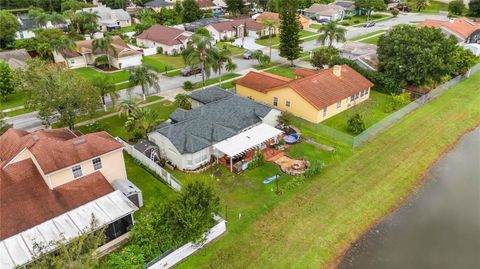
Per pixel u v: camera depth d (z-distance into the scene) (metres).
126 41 101.19
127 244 30.20
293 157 42.75
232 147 40.34
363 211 34.19
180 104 54.31
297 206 34.38
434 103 57.97
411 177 39.62
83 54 80.69
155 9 138.88
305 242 30.31
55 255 25.44
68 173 31.77
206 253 28.98
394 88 60.72
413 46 58.78
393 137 47.38
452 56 61.94
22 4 150.38
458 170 41.38
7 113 55.81
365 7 132.12
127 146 43.72
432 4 155.75
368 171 40.06
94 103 46.53
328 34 79.12
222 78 70.88
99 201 30.86
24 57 77.25
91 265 22.62
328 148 44.69
